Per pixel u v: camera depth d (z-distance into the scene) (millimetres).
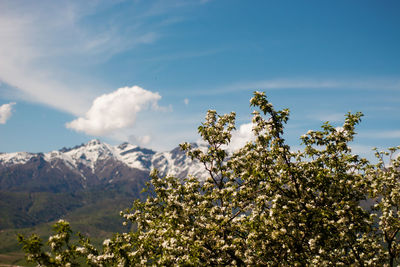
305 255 14641
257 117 14945
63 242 10938
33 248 10125
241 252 15672
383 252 17844
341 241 14414
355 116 15281
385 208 16938
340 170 16000
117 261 14094
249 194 16328
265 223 14836
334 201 15211
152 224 18125
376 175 18281
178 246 14875
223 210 16625
